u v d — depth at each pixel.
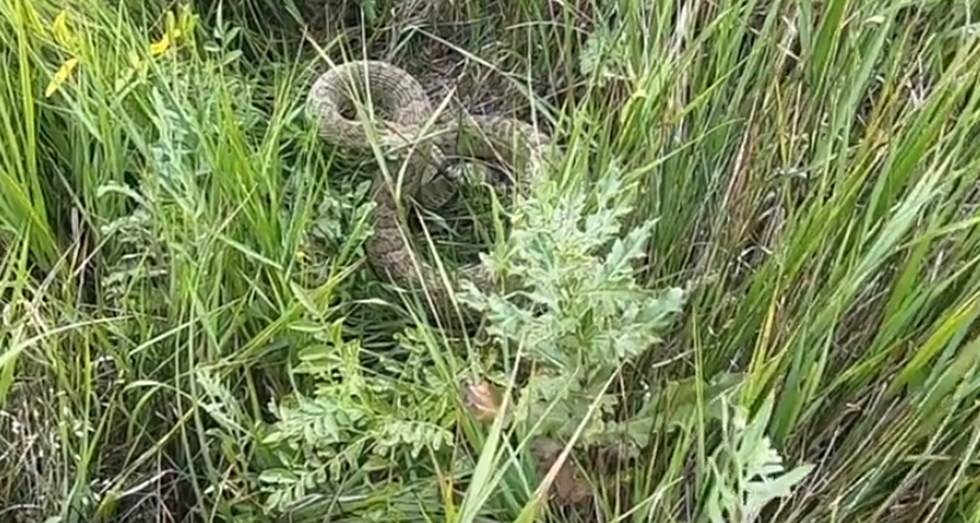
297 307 1.83
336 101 2.41
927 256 1.67
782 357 1.59
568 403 1.63
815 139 1.80
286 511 1.74
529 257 1.62
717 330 1.76
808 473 1.53
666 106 1.91
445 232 2.25
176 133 1.99
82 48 2.06
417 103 2.45
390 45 2.66
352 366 1.70
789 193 1.76
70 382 1.83
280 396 1.90
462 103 2.46
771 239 1.78
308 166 2.11
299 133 2.26
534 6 2.49
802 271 1.67
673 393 1.67
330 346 1.82
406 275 2.08
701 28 2.02
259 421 1.77
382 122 2.29
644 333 1.60
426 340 1.71
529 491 1.54
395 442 1.64
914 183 1.69
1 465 1.79
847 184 1.65
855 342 1.68
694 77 1.96
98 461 1.82
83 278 1.97
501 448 1.55
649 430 1.66
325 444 1.69
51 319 1.86
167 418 1.86
